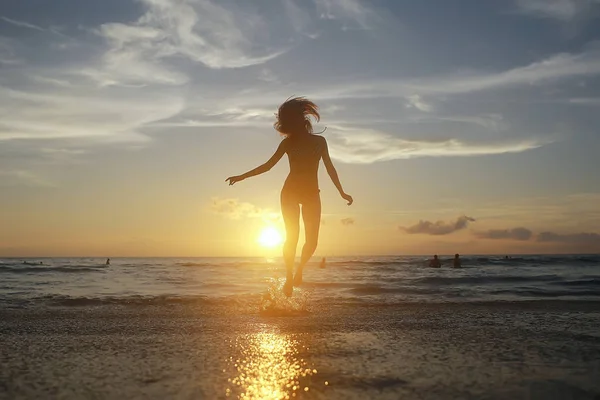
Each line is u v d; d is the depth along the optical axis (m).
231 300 8.92
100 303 8.61
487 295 11.98
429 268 37.50
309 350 3.26
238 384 2.34
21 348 3.47
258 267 41.00
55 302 8.82
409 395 2.17
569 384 2.33
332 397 2.14
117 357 3.04
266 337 4.01
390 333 4.25
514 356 3.02
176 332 4.49
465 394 2.18
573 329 4.55
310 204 4.78
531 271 31.33
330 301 9.05
